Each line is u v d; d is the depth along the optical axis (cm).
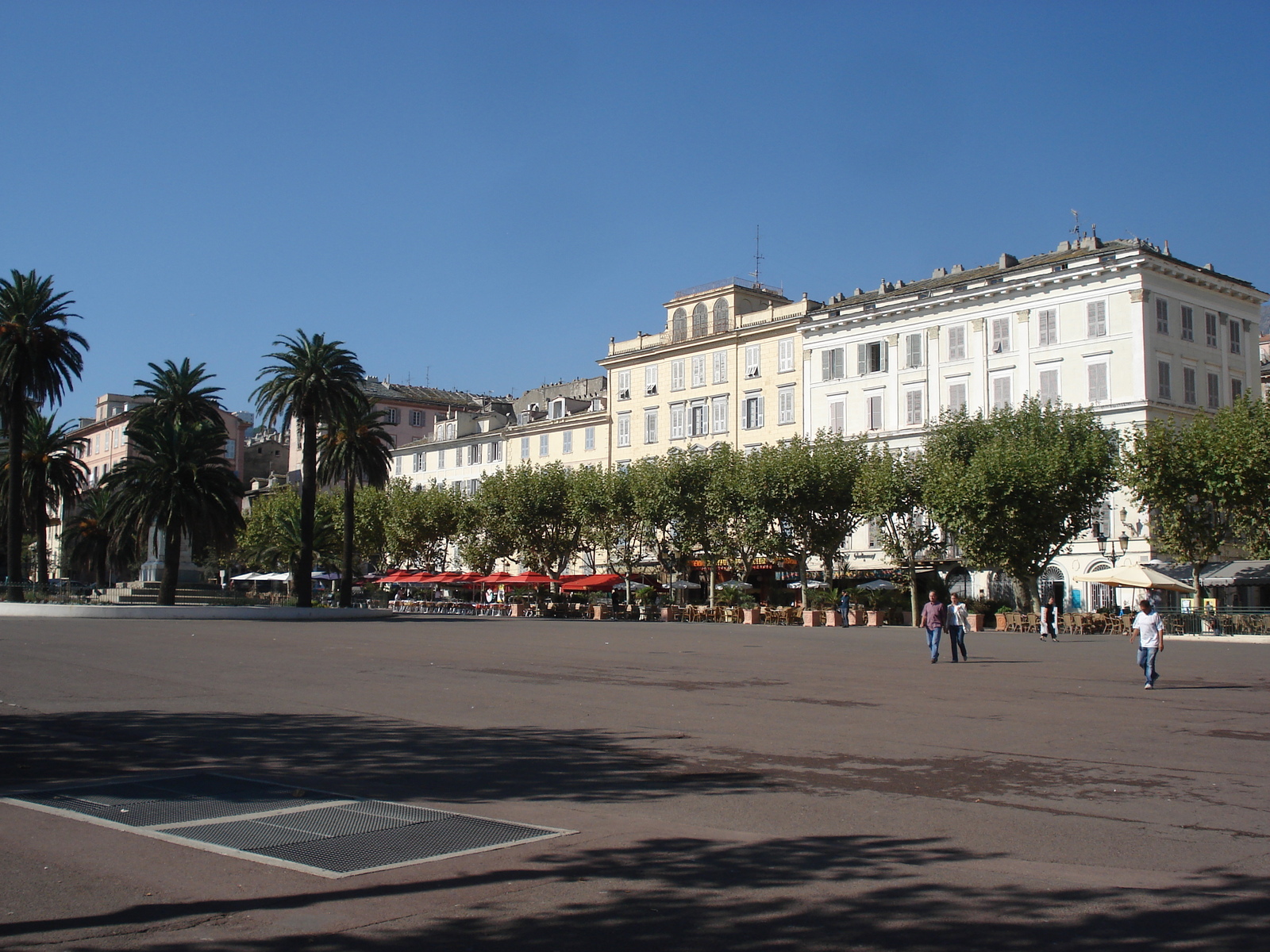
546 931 617
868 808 957
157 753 1239
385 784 1061
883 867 756
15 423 5466
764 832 863
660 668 2489
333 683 2066
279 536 8919
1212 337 6153
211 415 6028
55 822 867
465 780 1084
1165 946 597
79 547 8562
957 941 604
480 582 7344
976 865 764
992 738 1381
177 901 665
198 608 5394
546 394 10044
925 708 1706
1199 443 4644
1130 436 5034
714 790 1035
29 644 3027
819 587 6350
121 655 2675
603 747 1296
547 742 1338
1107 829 878
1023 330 6144
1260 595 5691
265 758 1207
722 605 6272
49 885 696
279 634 3819
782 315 7362
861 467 5831
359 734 1397
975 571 5866
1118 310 5794
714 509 6212
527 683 2095
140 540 5603
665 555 6831
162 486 5472
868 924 632
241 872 729
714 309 7800
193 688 1952
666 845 813
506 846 805
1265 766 1177
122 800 953
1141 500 4794
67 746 1286
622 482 6806
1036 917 646
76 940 594
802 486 5828
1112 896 689
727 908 661
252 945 589
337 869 736
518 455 9100
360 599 8106
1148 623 2084
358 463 6338
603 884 709
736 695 1902
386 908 655
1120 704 1773
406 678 2189
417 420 11444
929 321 6544
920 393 6556
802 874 735
